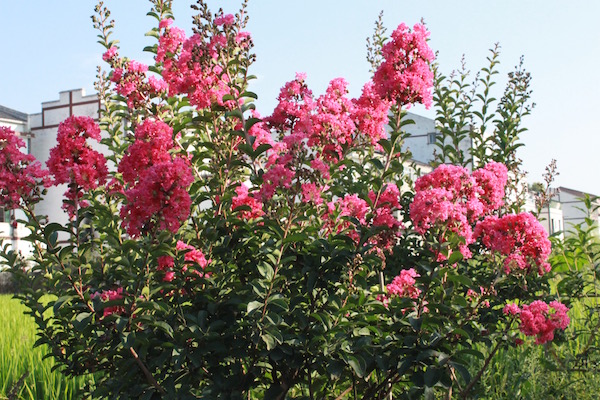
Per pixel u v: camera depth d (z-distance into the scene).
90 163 4.51
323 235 5.33
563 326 5.36
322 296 4.75
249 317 4.38
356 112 5.42
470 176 5.13
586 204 7.57
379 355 4.50
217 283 4.73
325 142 5.25
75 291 4.55
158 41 6.02
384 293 5.32
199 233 5.11
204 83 5.07
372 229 4.62
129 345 4.12
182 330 4.47
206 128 5.35
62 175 4.43
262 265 4.56
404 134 5.80
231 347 4.54
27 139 38.59
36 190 4.46
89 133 4.52
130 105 5.68
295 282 4.82
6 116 39.09
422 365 4.39
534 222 5.04
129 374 4.42
